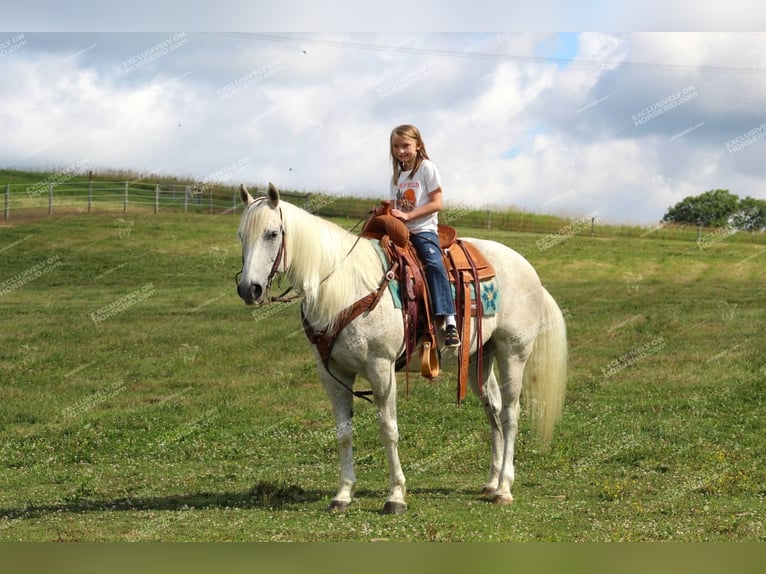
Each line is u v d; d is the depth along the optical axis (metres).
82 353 17.72
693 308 23.69
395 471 7.54
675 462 9.56
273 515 7.38
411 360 7.85
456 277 7.88
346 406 7.62
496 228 40.97
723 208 61.19
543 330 8.68
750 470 8.91
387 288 7.38
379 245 7.61
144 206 43.31
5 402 13.55
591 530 6.81
